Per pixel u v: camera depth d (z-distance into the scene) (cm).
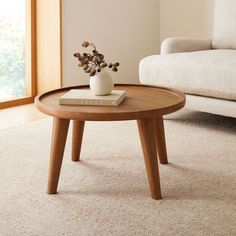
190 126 264
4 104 319
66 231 132
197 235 128
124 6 374
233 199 154
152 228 133
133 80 397
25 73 346
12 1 327
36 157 203
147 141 153
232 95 228
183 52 288
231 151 212
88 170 186
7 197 157
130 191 163
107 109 149
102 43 359
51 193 160
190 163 194
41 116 294
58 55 328
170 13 398
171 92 184
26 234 130
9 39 330
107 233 130
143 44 399
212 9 362
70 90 183
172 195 158
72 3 329
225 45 297
